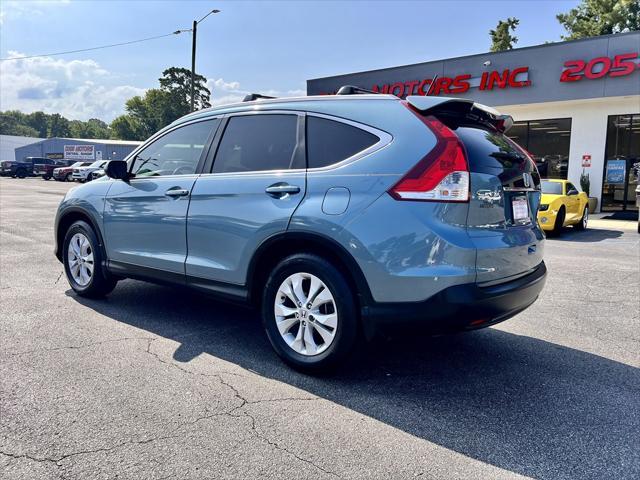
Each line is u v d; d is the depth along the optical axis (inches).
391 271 123.3
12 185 1249.4
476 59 745.6
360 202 127.9
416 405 125.6
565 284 263.0
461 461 101.8
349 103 140.9
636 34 617.9
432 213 120.8
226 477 95.0
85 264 209.2
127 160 193.9
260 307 155.5
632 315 206.2
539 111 756.6
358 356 156.2
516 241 135.9
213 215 156.9
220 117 167.8
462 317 121.1
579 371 148.7
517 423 117.6
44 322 181.9
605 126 701.3
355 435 110.8
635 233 526.3
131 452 102.2
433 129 125.0
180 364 147.1
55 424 112.2
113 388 130.3
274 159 149.6
